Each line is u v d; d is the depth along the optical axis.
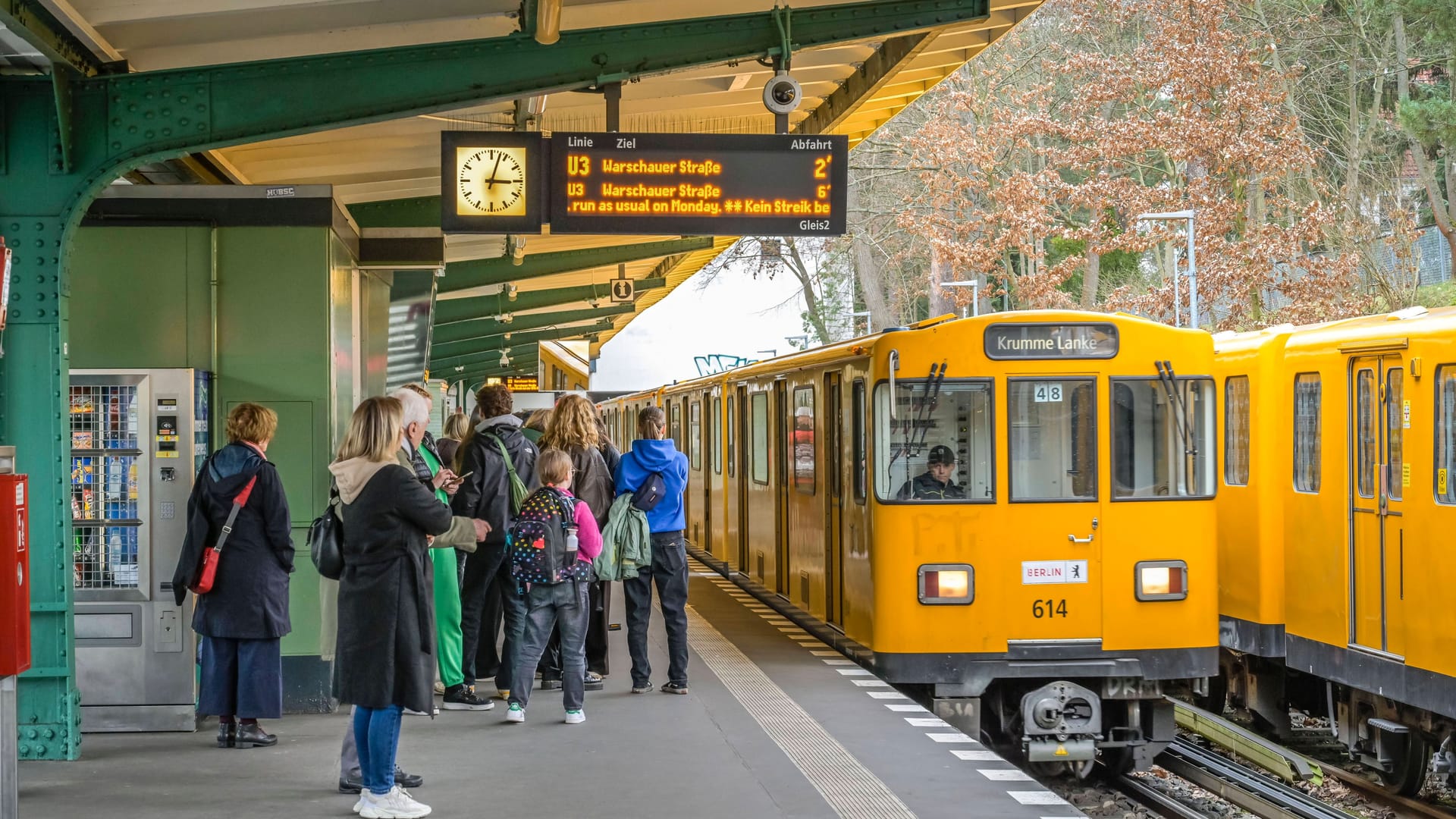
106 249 9.05
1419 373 9.82
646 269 27.80
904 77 14.87
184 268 9.09
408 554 6.50
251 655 8.10
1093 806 10.66
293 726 8.84
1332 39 37.47
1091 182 36.31
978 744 8.40
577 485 9.69
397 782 7.17
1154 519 10.30
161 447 8.62
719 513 18.52
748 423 16.11
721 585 17.00
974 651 10.19
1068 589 10.23
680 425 22.31
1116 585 10.25
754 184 10.01
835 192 10.02
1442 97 33.69
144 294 9.06
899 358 10.24
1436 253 40.16
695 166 9.98
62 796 7.05
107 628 8.59
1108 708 10.66
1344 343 10.88
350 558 6.52
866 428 10.53
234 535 8.02
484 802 6.99
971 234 40.09
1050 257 49.97
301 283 9.19
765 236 10.04
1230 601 13.07
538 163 9.91
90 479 8.60
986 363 10.26
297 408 9.19
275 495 8.09
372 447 6.49
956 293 42.38
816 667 11.12
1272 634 12.30
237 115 8.30
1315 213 33.16
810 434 12.71
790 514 13.69
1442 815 10.25
